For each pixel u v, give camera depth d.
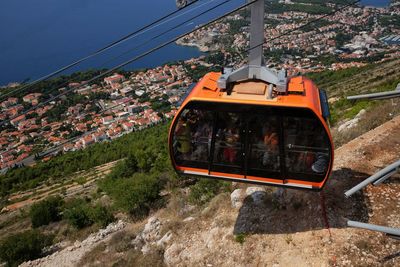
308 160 8.42
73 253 16.55
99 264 13.93
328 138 7.96
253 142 8.60
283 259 9.53
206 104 8.46
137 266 12.30
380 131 13.57
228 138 8.72
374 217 9.77
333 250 9.11
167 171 21.83
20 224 26.41
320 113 8.03
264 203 11.66
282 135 8.34
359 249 8.94
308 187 8.63
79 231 19.59
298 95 8.26
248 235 10.78
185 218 14.36
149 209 17.97
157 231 14.36
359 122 16.89
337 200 10.52
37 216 23.67
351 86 49.47
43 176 53.62
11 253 17.58
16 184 55.19
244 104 8.23
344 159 12.37
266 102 8.09
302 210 10.70
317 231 9.83
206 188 15.84
